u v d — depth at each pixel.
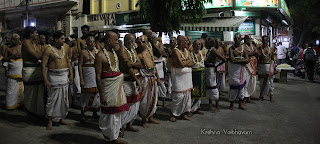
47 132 4.45
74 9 18.33
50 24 19.58
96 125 4.93
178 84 5.03
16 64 5.93
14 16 21.42
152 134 4.37
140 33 16.02
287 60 17.62
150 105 4.70
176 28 8.74
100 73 3.66
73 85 6.45
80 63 5.06
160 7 8.35
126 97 4.20
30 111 5.07
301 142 3.96
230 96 6.10
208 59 5.89
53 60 4.58
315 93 8.30
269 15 15.20
